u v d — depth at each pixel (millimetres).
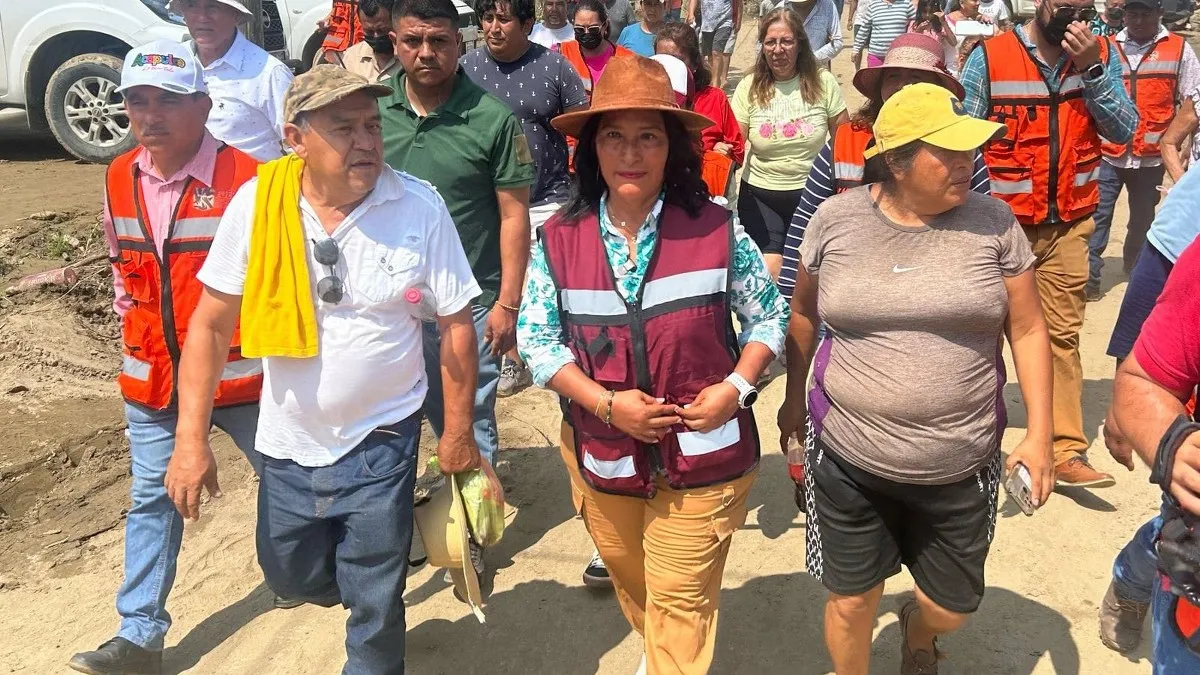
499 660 3500
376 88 2502
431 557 2947
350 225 2627
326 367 2674
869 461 2625
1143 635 3488
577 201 2717
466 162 3783
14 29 9789
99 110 9852
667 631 2811
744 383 2637
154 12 9719
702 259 2623
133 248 3158
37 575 3986
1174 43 6543
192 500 2746
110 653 3303
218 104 4328
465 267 2824
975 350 2576
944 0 12234
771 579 3918
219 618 3771
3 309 6082
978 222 2553
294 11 10586
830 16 9695
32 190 8844
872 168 2771
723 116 5406
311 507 2771
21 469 4566
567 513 4484
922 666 3137
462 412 2869
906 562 2885
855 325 2611
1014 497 2604
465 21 10023
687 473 2666
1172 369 1875
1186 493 1754
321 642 3615
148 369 3217
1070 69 4105
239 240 2666
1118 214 9219
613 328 2639
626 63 2535
